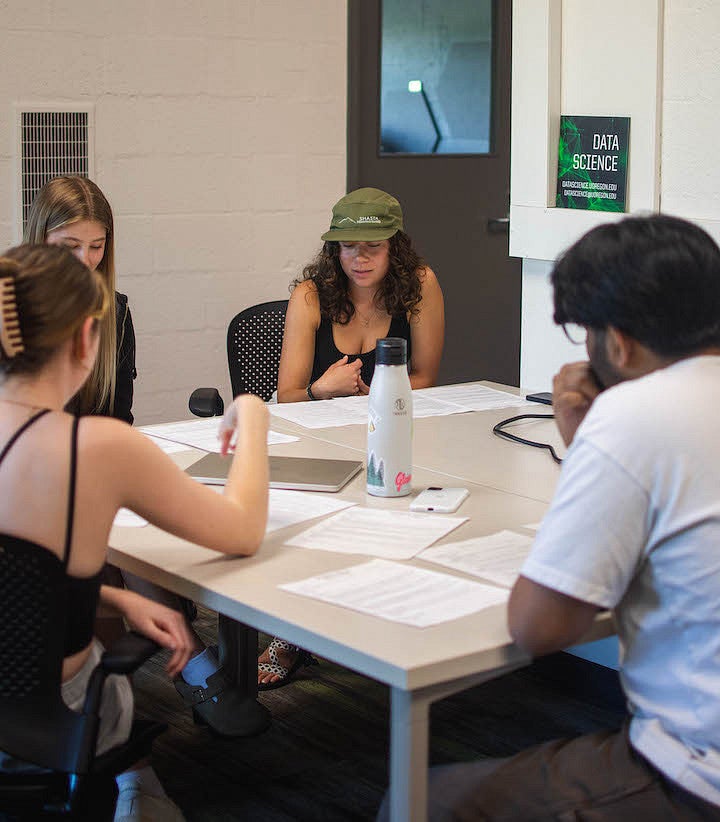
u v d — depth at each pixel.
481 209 5.21
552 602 1.33
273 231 4.40
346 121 4.55
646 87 3.02
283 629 1.46
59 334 1.52
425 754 1.36
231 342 3.40
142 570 1.71
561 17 3.20
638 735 1.39
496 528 1.85
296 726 2.62
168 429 2.53
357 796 2.32
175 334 4.24
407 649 1.36
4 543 1.46
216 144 4.21
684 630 1.35
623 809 1.35
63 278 1.53
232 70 4.21
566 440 1.68
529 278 3.42
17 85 3.79
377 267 3.10
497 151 5.19
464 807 1.42
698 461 1.31
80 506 1.50
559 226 3.26
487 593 1.54
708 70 2.88
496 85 5.12
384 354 2.00
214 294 4.30
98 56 3.93
